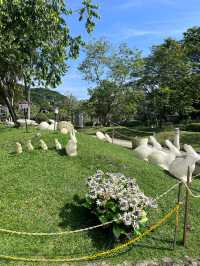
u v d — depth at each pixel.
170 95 38.25
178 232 9.06
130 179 8.93
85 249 7.88
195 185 11.73
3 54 18.94
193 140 26.61
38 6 17.00
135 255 8.03
